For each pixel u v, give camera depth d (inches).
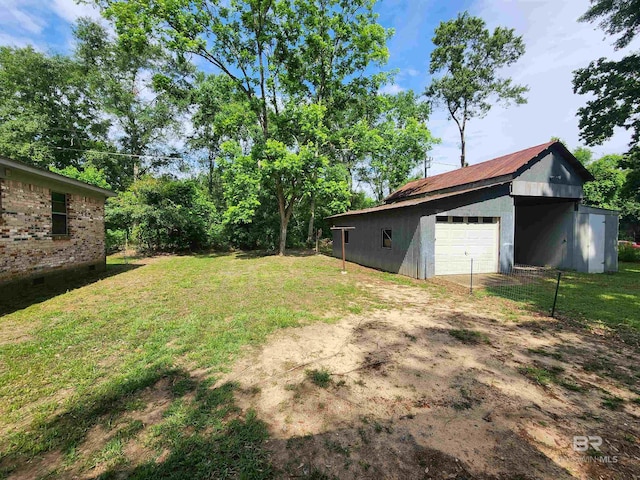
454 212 370.9
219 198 987.9
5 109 711.7
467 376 119.4
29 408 97.3
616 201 883.4
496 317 198.1
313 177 566.3
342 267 456.8
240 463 74.6
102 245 423.2
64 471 72.3
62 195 337.7
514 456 77.2
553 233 454.0
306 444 81.6
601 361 132.9
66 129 815.7
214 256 635.5
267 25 578.2
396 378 117.8
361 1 568.7
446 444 81.5
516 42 836.6
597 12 491.2
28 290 277.7
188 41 532.1
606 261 415.2
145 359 133.3
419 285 312.0
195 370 123.8
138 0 514.9
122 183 919.7
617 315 200.8
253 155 571.8
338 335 165.2
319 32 595.8
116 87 820.0
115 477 70.3
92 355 137.9
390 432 86.4
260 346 148.9
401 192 667.4
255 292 271.3
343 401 102.0
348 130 614.9
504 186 394.3
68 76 795.4
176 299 244.2
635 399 103.7
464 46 886.4
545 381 115.4
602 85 515.2
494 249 400.8
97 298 248.2
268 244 775.7
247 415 93.8
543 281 332.2
